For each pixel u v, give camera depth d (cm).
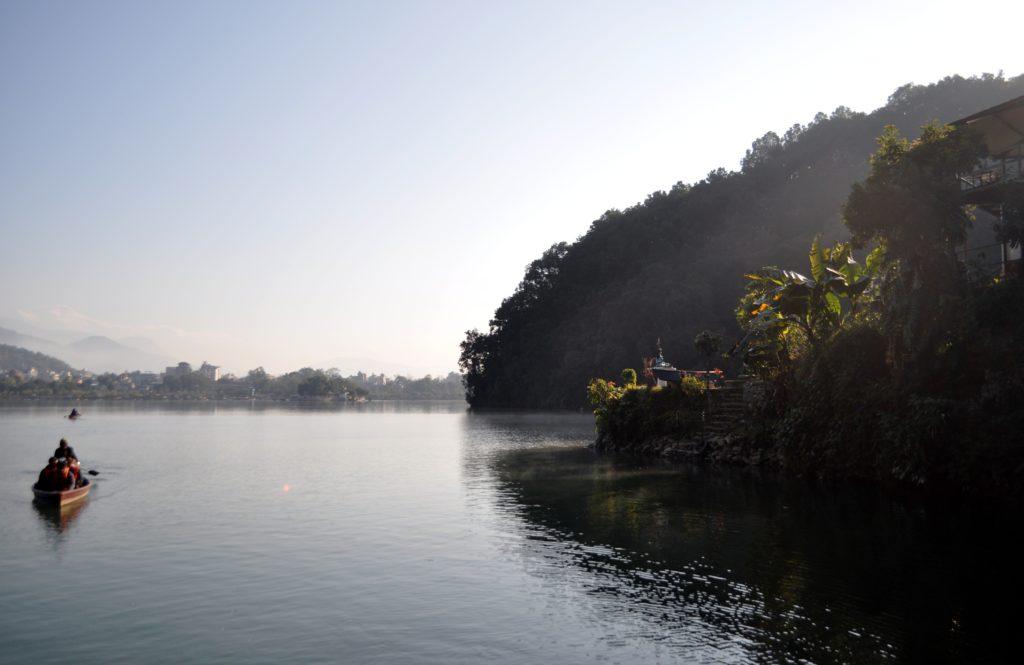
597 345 11912
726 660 946
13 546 1661
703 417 3853
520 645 1005
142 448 4953
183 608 1177
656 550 1590
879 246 2948
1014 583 1294
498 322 16375
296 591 1275
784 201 13700
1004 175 3014
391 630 1067
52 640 1023
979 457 2134
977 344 2314
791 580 1328
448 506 2248
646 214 15862
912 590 1255
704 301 10794
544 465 3559
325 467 3556
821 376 2828
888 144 2745
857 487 2498
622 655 966
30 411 14412
